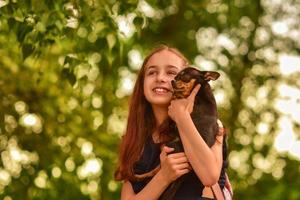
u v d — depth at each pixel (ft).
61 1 21.31
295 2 49.65
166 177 14.83
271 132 48.52
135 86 16.35
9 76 34.53
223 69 48.93
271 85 49.80
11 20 21.45
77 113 38.27
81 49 22.34
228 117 48.47
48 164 36.32
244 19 48.98
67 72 21.68
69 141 37.42
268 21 49.83
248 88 49.80
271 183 48.16
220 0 46.14
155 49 16.20
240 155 48.55
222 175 15.35
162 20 47.09
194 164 14.56
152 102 15.76
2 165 35.60
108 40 21.68
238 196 47.80
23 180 36.29
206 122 15.03
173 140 15.26
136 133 15.99
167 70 15.89
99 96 41.14
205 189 15.10
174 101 15.07
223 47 48.83
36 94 35.58
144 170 15.62
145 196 14.97
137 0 21.89
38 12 21.25
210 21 47.16
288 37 49.88
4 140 35.68
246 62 49.65
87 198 39.11
